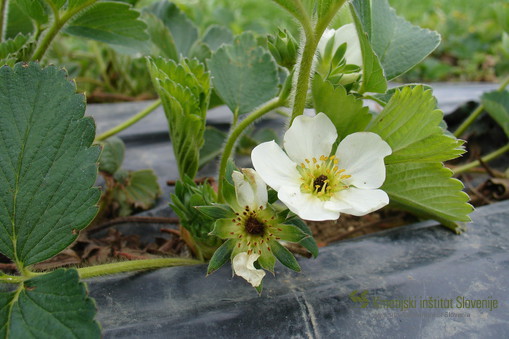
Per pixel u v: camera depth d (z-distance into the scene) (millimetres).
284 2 106
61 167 108
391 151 110
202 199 123
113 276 125
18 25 198
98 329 92
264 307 115
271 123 266
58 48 296
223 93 165
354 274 130
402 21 151
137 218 180
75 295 95
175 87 134
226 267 129
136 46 175
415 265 134
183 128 142
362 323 114
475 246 145
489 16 554
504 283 128
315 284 125
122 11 164
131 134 242
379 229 195
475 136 255
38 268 145
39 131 109
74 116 110
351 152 113
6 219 106
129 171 198
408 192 128
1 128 108
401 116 116
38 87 111
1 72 110
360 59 130
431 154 118
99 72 352
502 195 208
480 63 489
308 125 113
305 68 116
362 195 108
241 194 110
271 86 167
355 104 116
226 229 110
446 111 272
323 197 109
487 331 113
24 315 95
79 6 151
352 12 114
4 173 107
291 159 113
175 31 235
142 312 114
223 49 169
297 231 109
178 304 117
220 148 215
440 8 613
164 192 205
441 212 129
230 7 467
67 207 107
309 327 112
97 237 180
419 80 442
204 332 109
